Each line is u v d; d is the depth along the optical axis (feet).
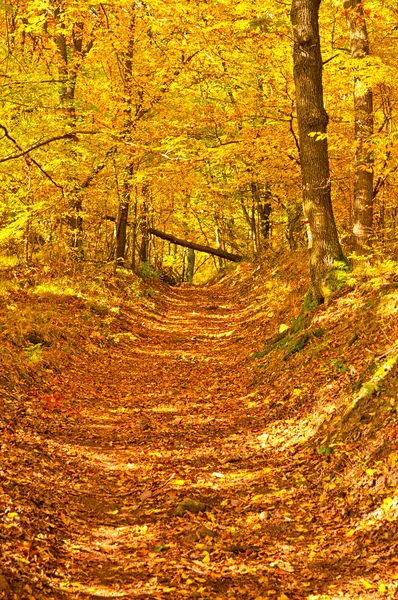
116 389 38.65
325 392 27.22
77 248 61.98
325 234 38.42
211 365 45.98
